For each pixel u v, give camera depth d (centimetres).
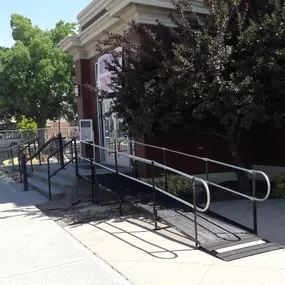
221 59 742
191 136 1048
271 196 883
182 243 550
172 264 467
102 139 1337
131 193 845
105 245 555
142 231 620
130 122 836
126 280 425
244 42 777
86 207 814
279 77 755
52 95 3009
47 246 558
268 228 618
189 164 1042
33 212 792
